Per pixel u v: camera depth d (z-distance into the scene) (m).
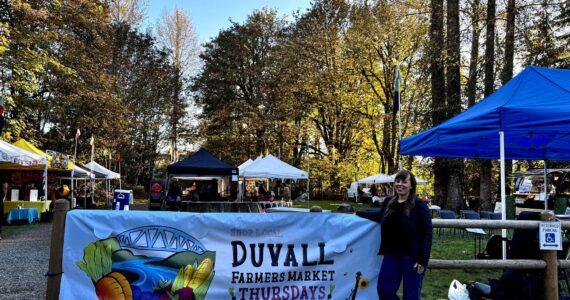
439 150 9.19
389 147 30.62
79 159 31.88
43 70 21.75
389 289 3.96
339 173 34.16
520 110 5.66
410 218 3.90
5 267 7.32
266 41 39.97
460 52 16.92
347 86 31.56
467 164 23.70
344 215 4.31
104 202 28.56
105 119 28.73
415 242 3.87
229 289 4.00
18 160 13.40
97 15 24.66
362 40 27.97
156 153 42.38
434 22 17.70
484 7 16.25
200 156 16.83
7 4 19.38
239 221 4.07
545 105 5.65
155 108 40.91
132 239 3.87
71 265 3.76
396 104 12.21
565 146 9.30
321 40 32.25
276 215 4.14
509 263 4.25
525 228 4.28
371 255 4.32
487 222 4.18
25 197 17.61
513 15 15.70
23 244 10.20
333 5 32.94
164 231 3.93
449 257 8.66
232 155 38.69
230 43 40.16
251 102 38.50
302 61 33.31
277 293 4.10
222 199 19.11
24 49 19.38
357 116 32.12
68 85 24.09
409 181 3.97
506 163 21.66
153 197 20.36
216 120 39.56
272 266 4.10
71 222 3.79
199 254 3.97
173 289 3.89
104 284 3.79
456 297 4.76
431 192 33.16
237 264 4.04
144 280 3.86
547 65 15.59
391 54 28.16
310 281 4.18
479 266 4.22
